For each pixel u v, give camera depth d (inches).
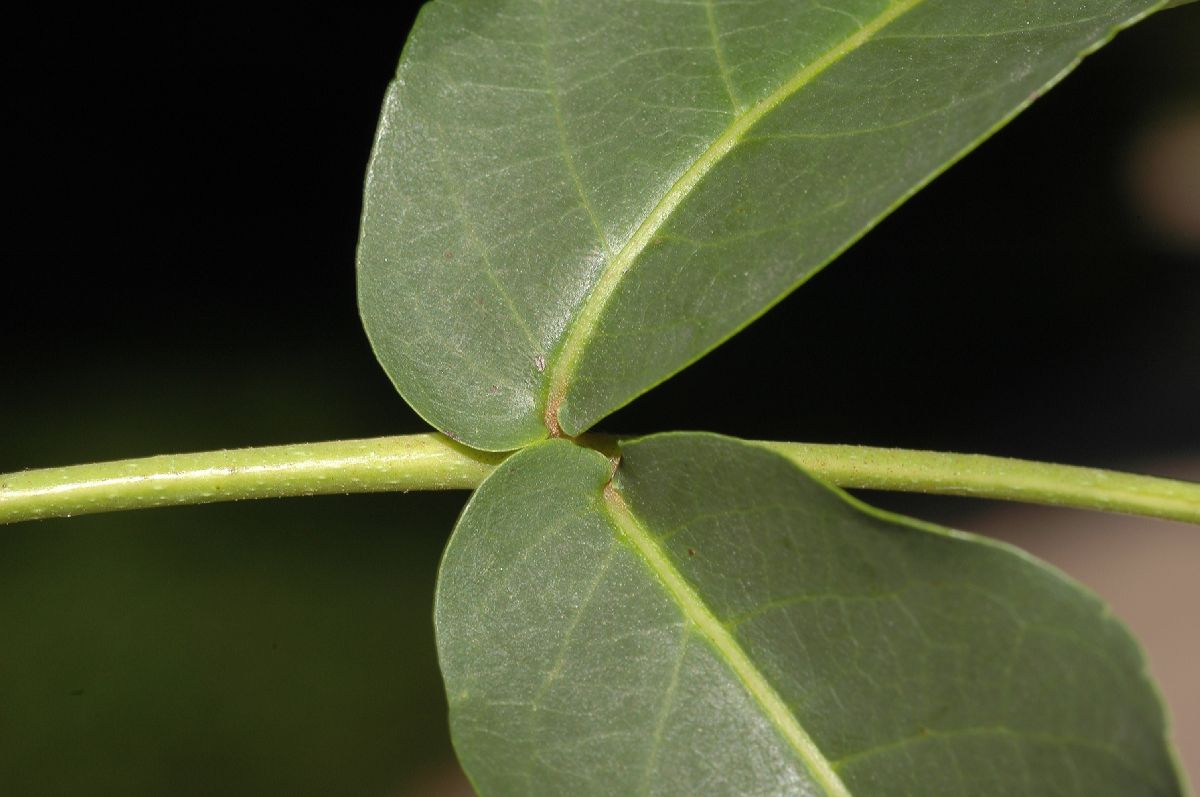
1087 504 8.4
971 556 7.8
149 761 16.4
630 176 8.4
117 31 21.8
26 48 21.7
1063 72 7.9
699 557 8.2
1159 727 7.6
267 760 16.7
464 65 8.5
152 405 19.7
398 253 8.5
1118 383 20.1
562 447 8.3
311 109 22.5
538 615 8.2
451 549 8.2
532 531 8.3
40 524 17.4
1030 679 7.8
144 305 21.0
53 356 20.2
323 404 20.0
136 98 22.0
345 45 22.5
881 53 8.3
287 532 18.2
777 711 8.1
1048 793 7.8
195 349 20.6
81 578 17.2
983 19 8.3
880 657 7.9
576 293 8.4
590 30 8.5
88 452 19.1
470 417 8.5
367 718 17.2
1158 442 19.3
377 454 8.7
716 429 19.7
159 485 8.7
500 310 8.5
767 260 8.2
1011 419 19.9
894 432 19.8
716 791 8.1
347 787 16.7
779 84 8.4
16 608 16.8
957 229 22.0
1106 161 22.2
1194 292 21.2
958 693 7.9
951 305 21.2
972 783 7.9
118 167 21.8
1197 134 22.2
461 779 17.1
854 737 8.0
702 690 8.1
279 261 21.7
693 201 8.4
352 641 17.5
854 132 8.2
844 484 8.6
